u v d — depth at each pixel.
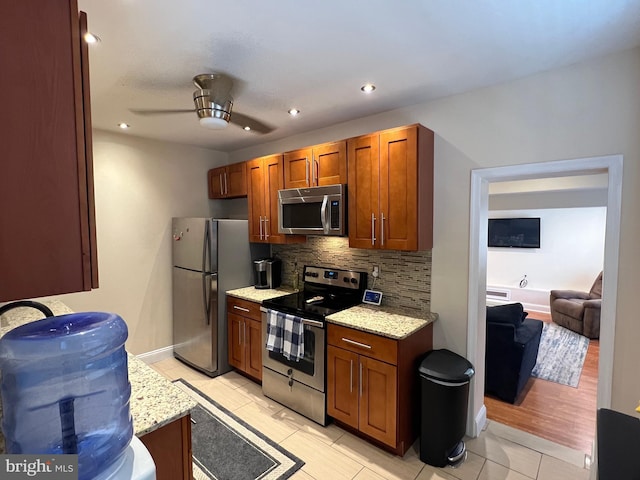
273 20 1.45
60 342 0.85
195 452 2.21
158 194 3.56
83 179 0.77
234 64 1.85
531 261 6.41
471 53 1.75
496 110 2.15
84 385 0.90
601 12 1.39
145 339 3.53
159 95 2.28
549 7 1.36
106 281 3.25
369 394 2.21
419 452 2.20
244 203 3.92
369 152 2.44
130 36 1.56
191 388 3.07
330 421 2.55
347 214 2.62
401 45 1.67
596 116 1.82
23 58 0.69
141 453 0.92
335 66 1.89
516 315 3.08
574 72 1.88
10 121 0.68
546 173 2.02
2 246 0.68
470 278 2.32
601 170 1.89
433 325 2.50
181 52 1.72
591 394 3.07
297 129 3.15
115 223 3.28
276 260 3.55
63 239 0.75
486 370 3.03
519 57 1.79
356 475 2.01
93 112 2.62
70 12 0.74
